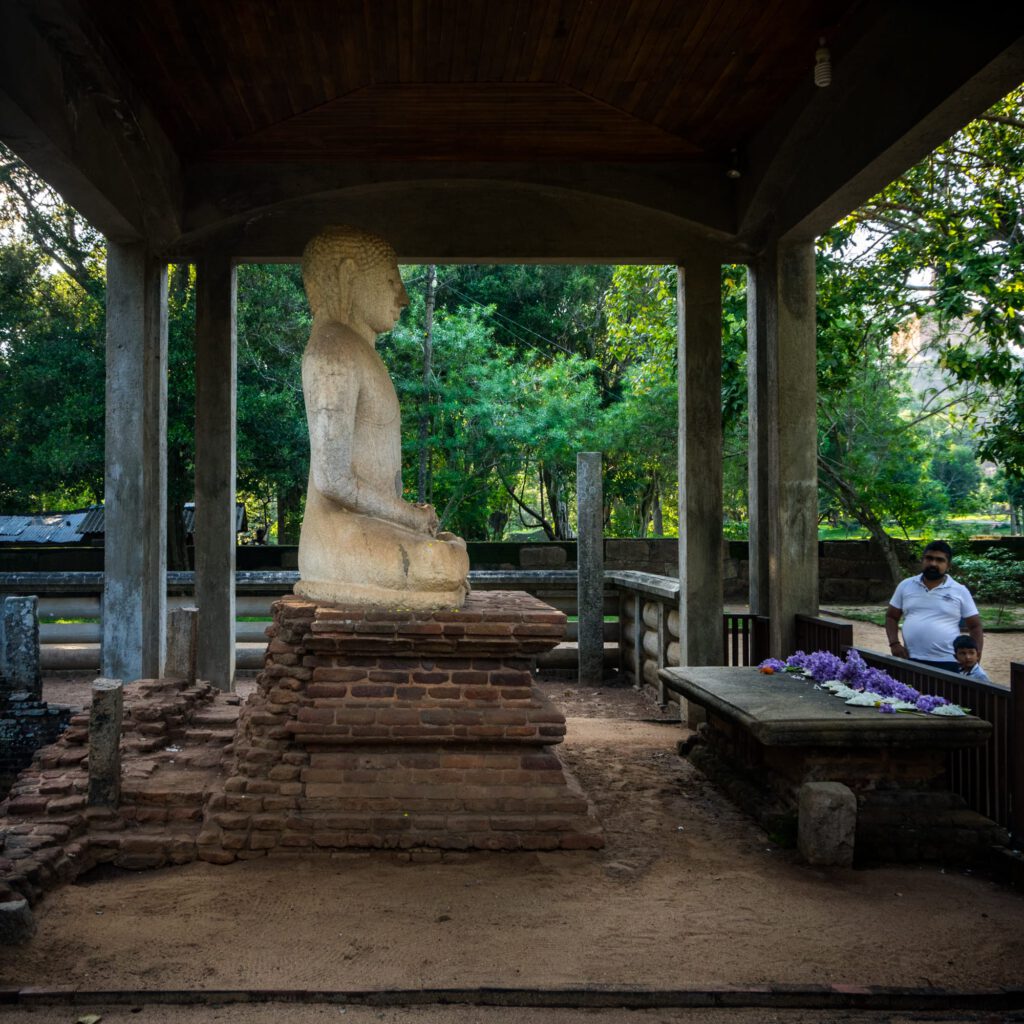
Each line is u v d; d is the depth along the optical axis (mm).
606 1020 3281
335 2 5906
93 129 6293
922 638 6582
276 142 7527
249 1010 3312
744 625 8312
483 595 5973
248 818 4695
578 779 6320
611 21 6164
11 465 16891
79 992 3348
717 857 4848
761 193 7543
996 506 38125
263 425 16750
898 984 3494
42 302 16859
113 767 4809
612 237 8180
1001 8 4586
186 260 8031
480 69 6730
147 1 5762
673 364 15086
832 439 18656
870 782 5094
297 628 4898
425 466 18297
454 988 3393
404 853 4691
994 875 4676
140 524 7684
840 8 5961
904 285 12117
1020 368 12180
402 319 19062
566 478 22375
